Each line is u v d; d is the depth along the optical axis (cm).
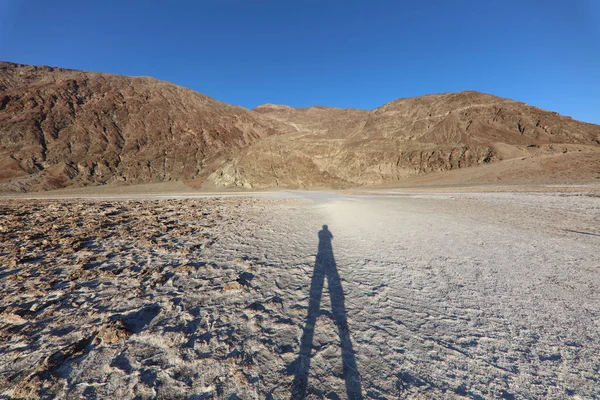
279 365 258
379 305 382
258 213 1487
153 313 348
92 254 606
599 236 720
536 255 580
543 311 350
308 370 252
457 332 311
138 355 265
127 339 288
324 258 616
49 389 220
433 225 964
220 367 253
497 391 225
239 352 274
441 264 549
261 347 284
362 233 889
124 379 234
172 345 281
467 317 343
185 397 218
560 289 413
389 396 221
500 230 839
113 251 633
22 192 6594
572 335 296
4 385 223
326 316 350
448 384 234
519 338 295
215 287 438
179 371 246
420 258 594
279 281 472
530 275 473
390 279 479
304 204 2139
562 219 980
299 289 439
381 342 294
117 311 350
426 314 354
